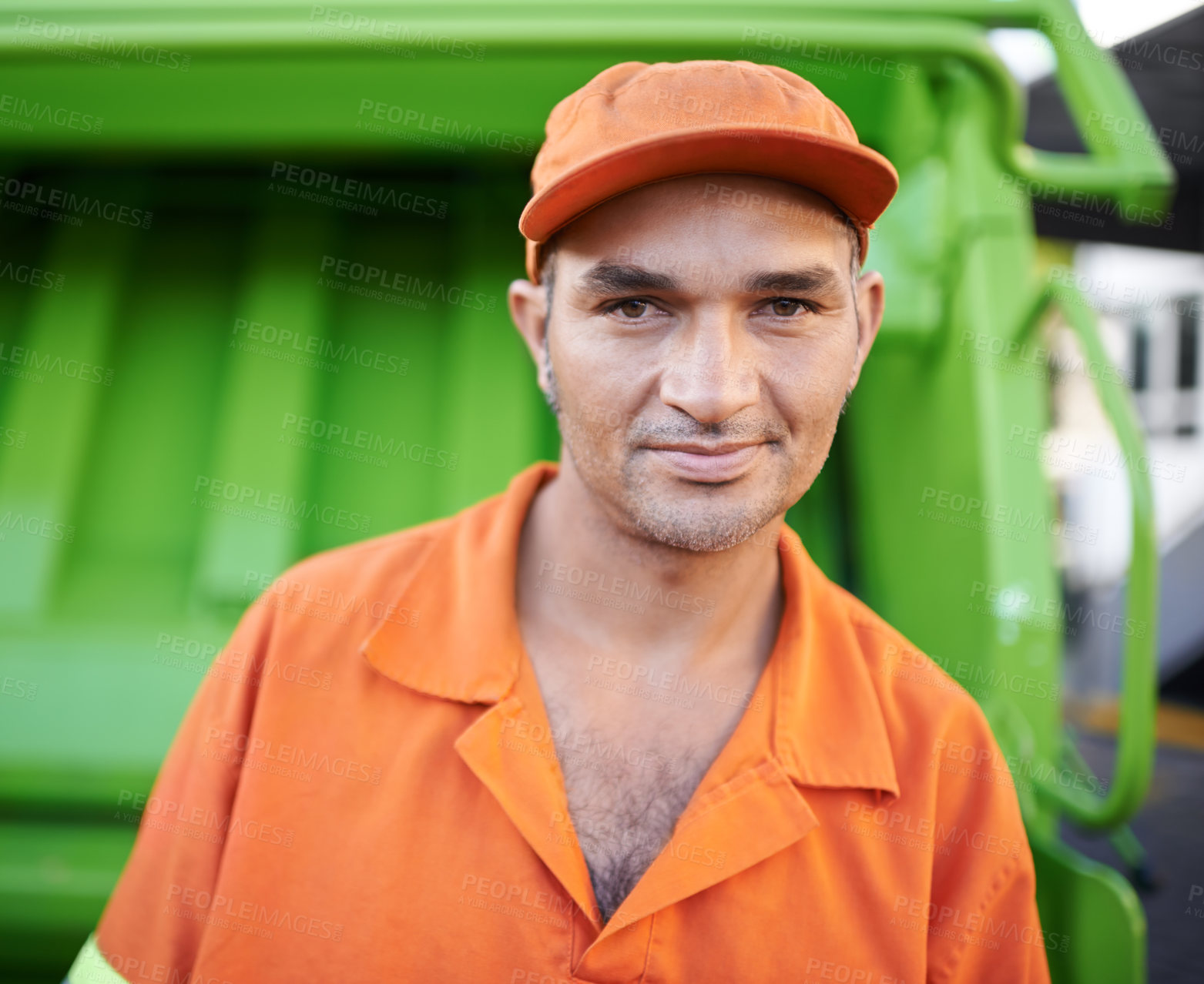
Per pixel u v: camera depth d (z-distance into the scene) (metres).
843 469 1.77
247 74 1.45
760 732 0.71
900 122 1.61
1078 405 5.58
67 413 1.56
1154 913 2.38
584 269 0.64
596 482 0.67
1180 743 4.25
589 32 1.31
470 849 0.67
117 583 1.47
